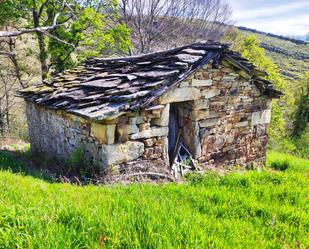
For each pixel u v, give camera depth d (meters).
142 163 6.29
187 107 7.39
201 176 6.24
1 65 17.23
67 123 7.30
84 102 6.40
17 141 13.55
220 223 3.09
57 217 2.48
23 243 2.09
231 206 3.86
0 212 2.39
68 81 8.89
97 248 2.16
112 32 17.08
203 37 24.27
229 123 8.11
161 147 6.65
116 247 2.22
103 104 5.96
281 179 5.41
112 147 5.85
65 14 15.85
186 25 23.05
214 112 7.65
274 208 3.89
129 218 2.58
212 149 7.77
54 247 2.06
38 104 8.09
